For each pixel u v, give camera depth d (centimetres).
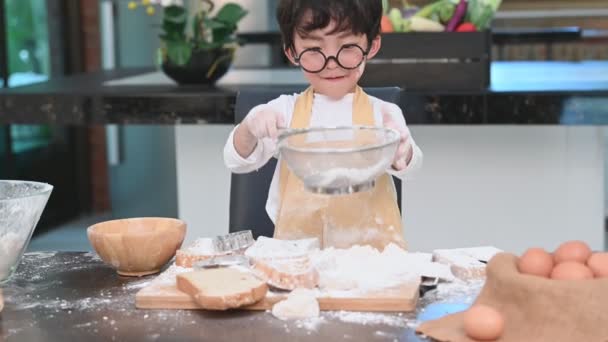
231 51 258
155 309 112
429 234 246
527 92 220
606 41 403
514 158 239
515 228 243
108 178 476
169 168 471
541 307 100
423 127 240
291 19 132
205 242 132
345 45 132
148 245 124
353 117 146
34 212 124
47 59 443
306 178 112
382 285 113
